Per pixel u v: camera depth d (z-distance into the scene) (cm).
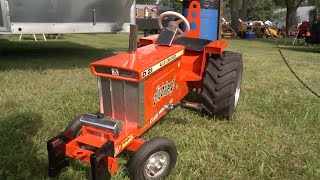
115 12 661
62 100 444
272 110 443
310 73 721
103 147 227
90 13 633
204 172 279
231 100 372
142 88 265
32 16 572
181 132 357
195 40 400
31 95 464
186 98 466
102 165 223
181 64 370
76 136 269
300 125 392
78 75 604
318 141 356
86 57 838
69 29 619
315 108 449
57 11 596
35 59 781
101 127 250
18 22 562
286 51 1301
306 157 315
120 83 267
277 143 343
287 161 307
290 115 425
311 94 532
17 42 1223
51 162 241
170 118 392
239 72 387
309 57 1064
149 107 284
